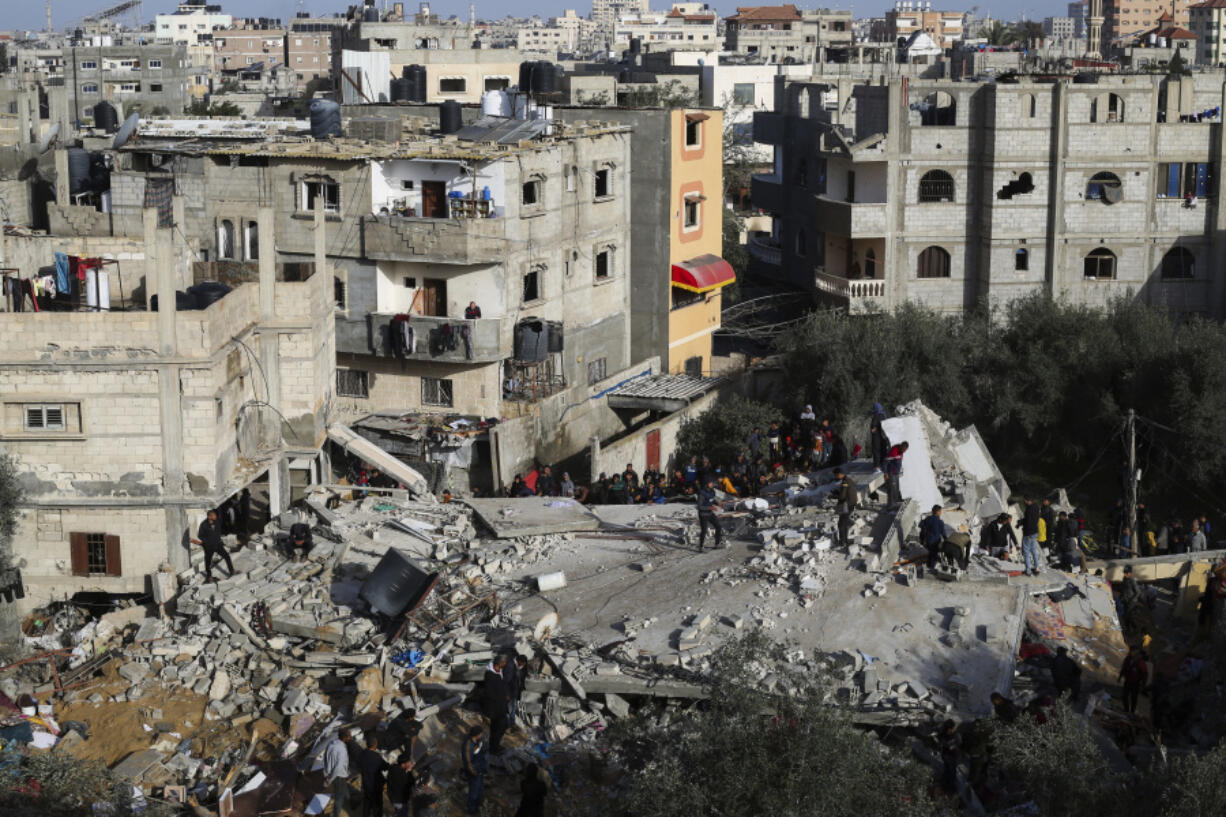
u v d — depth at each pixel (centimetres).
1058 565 3794
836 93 8219
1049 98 6159
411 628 3097
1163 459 5066
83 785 2467
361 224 5012
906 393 5406
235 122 6022
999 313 6250
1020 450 5494
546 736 2772
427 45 12019
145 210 3650
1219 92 6438
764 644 2505
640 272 5962
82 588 3566
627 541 3609
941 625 2995
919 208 6322
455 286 5038
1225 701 2998
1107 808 2203
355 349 5106
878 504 3609
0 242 3900
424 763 2655
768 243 7888
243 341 3791
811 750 2111
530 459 4972
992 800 2559
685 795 2102
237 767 2689
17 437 3472
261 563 3425
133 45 12606
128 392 3472
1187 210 6281
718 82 12312
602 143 5622
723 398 5791
